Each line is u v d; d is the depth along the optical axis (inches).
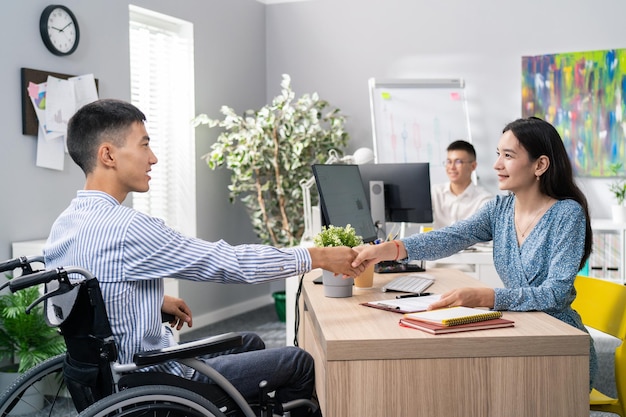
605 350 100.0
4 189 128.3
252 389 66.6
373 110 196.2
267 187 187.5
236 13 202.8
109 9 152.5
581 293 86.3
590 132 189.0
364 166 122.8
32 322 111.2
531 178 75.1
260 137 180.9
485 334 60.4
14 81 129.8
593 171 189.0
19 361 120.3
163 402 56.3
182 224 186.2
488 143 200.1
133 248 59.9
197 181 186.7
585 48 190.5
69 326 58.5
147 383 58.1
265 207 191.5
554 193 75.2
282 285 221.5
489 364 59.9
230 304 202.1
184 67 184.4
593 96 188.5
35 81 133.2
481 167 200.7
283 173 189.3
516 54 196.5
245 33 207.8
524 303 69.7
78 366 60.4
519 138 74.6
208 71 190.5
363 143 210.5
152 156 65.2
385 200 120.9
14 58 129.6
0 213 127.6
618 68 186.4
